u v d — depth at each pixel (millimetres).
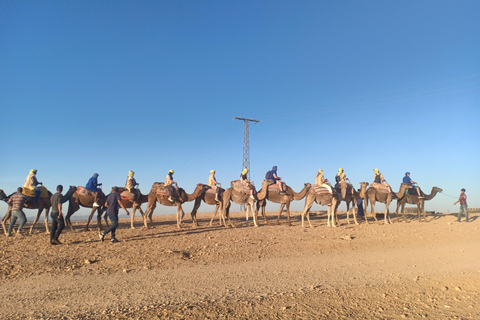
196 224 17656
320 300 6770
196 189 17312
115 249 10922
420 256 11273
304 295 7039
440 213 28547
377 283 8039
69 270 8766
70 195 15164
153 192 16297
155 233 14516
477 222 19766
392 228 16859
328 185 17297
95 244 11750
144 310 6016
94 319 5613
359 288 7617
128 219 23656
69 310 6039
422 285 7953
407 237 14383
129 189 16234
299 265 9773
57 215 11625
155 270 8984
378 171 20016
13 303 6414
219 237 13555
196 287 7531
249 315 5906
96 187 15477
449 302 6785
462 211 20328
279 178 18453
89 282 7848
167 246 11516
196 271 8938
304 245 12367
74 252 10438
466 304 6652
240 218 24109
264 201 18750
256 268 9352
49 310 6043
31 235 13859
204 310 6070
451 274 8938
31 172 14305
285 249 11742
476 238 14508
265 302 6570
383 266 9820
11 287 7426
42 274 8414
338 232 15250
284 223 19953
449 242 13820
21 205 13617
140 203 16594
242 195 17547
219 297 6820
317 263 10062
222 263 9859
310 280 8227
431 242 13797
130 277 8305
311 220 22094
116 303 6418
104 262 9500
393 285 7898
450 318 5910
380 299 6934
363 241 13320
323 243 12688
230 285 7711
